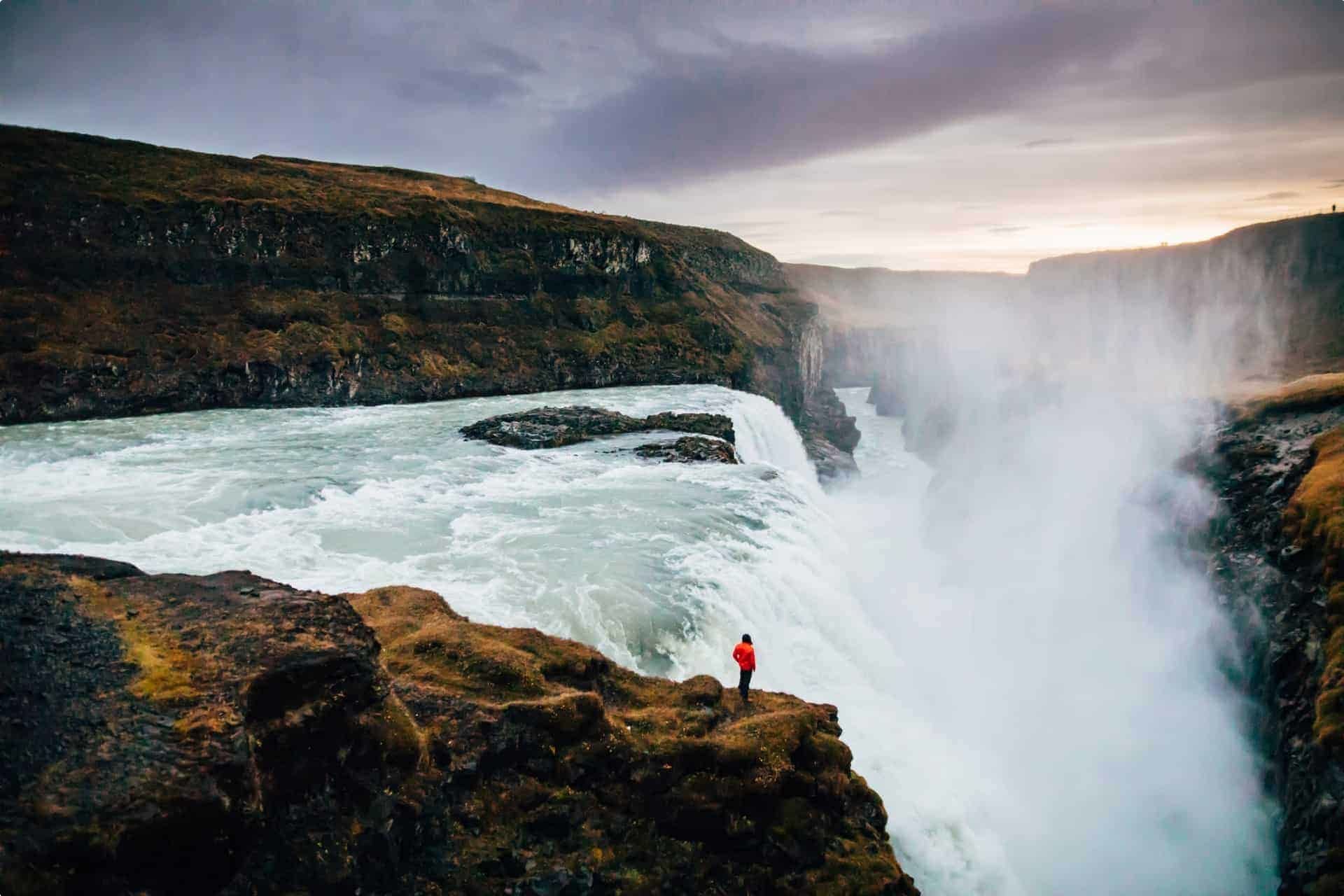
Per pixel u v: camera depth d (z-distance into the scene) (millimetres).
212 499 40094
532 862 15969
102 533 33781
